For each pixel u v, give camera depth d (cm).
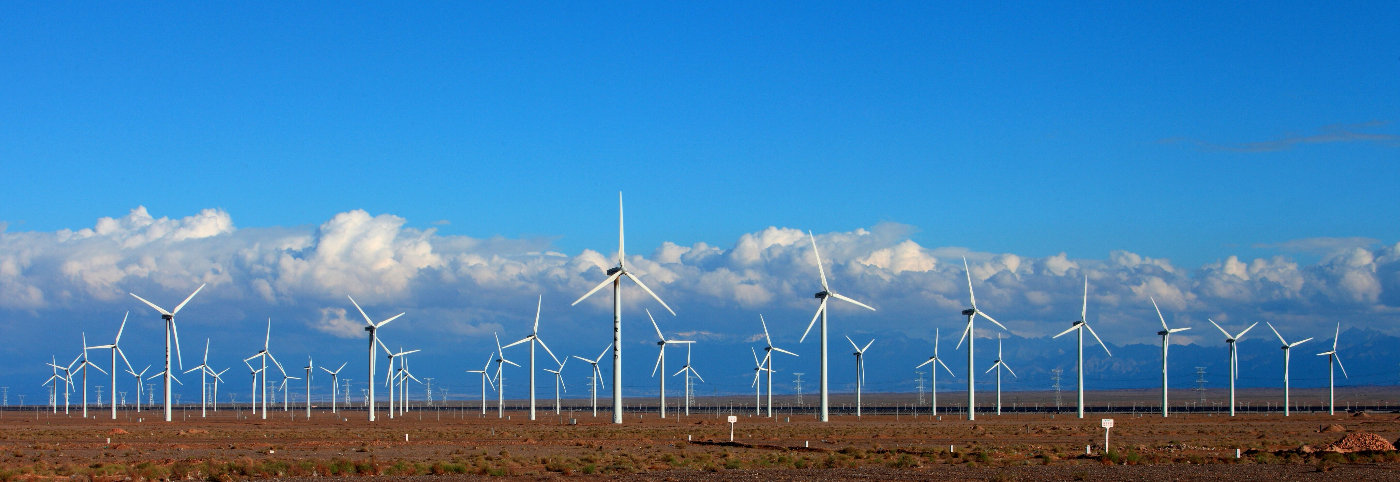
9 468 7081
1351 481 6412
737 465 7612
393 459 8388
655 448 9831
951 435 12231
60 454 8862
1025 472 7106
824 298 15788
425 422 19075
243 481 6606
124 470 6981
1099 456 8319
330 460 8019
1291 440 10969
